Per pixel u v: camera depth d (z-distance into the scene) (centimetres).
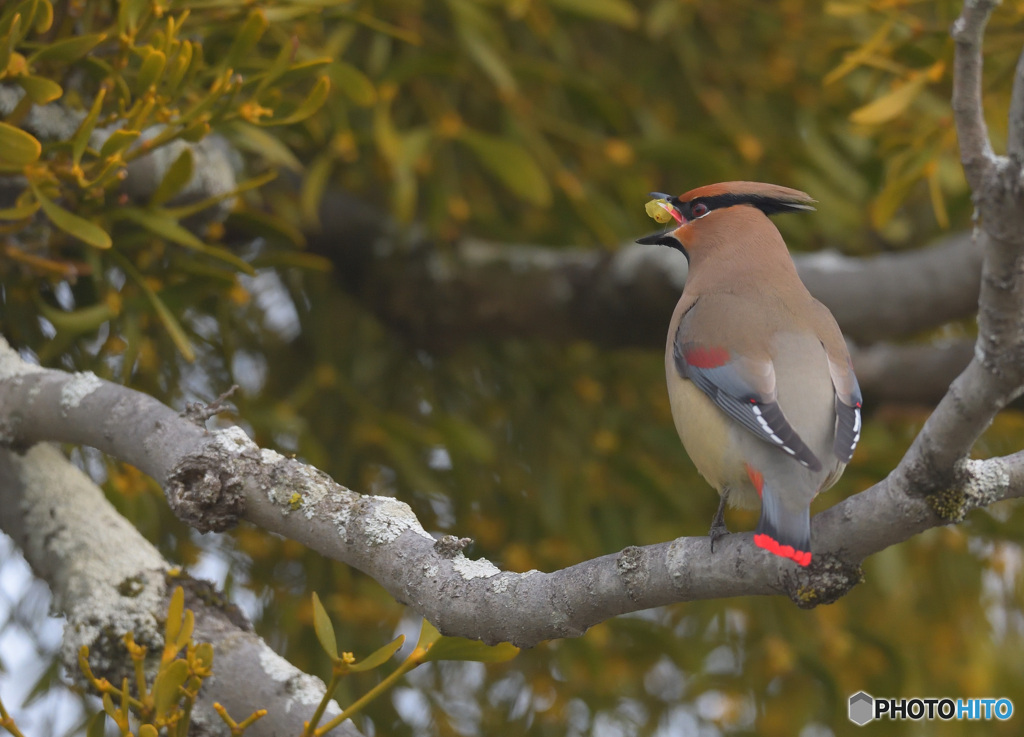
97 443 571
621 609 476
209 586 588
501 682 1035
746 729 1094
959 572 1084
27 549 608
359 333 1046
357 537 501
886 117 777
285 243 988
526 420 1057
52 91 585
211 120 638
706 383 607
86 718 888
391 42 995
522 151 902
